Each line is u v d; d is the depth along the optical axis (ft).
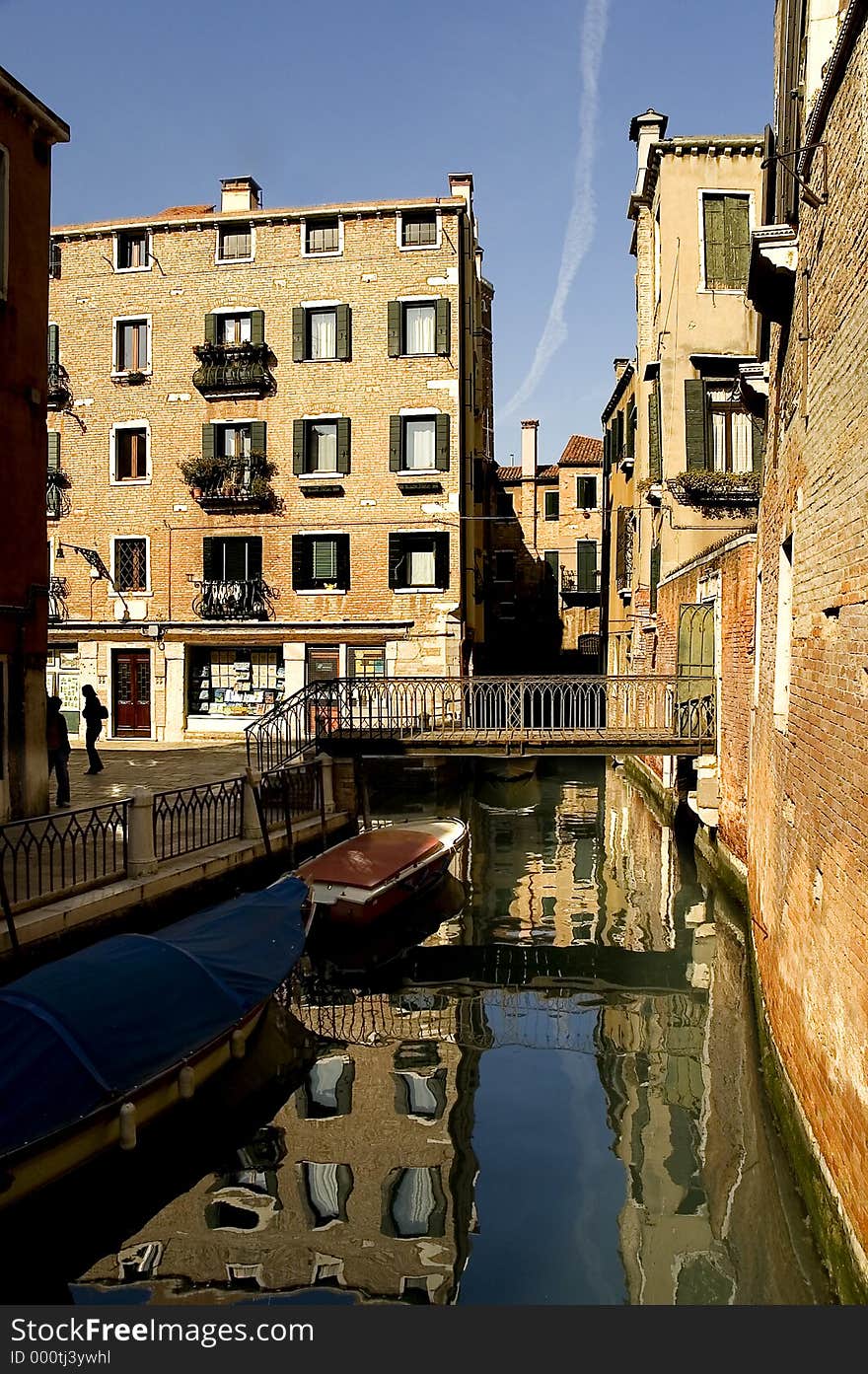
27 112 38.78
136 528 80.18
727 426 62.90
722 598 44.62
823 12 21.06
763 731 31.24
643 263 72.38
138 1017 21.35
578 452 131.64
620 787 83.61
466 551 80.89
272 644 78.79
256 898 30.71
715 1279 16.97
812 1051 18.22
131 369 81.05
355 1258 18.04
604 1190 20.22
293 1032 29.19
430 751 50.80
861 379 16.35
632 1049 27.53
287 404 78.59
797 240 24.06
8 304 37.91
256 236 78.95
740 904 38.75
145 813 32.27
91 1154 19.11
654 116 72.79
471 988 33.04
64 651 80.69
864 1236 13.84
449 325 76.95
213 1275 17.56
